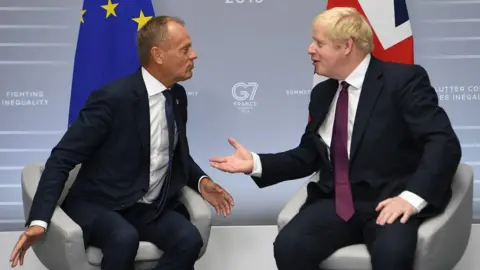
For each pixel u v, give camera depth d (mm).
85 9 3291
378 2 3213
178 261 2486
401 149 2529
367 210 2510
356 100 2578
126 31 3268
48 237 2488
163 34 2611
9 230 3598
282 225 2629
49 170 2533
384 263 2283
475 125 3553
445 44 3514
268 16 3525
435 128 2426
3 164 3576
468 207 2537
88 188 2658
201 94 3562
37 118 3562
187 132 3584
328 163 2623
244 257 3447
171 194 2680
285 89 3564
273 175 2699
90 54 3283
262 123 3584
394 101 2508
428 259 2354
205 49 3539
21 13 3494
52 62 3535
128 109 2617
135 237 2451
